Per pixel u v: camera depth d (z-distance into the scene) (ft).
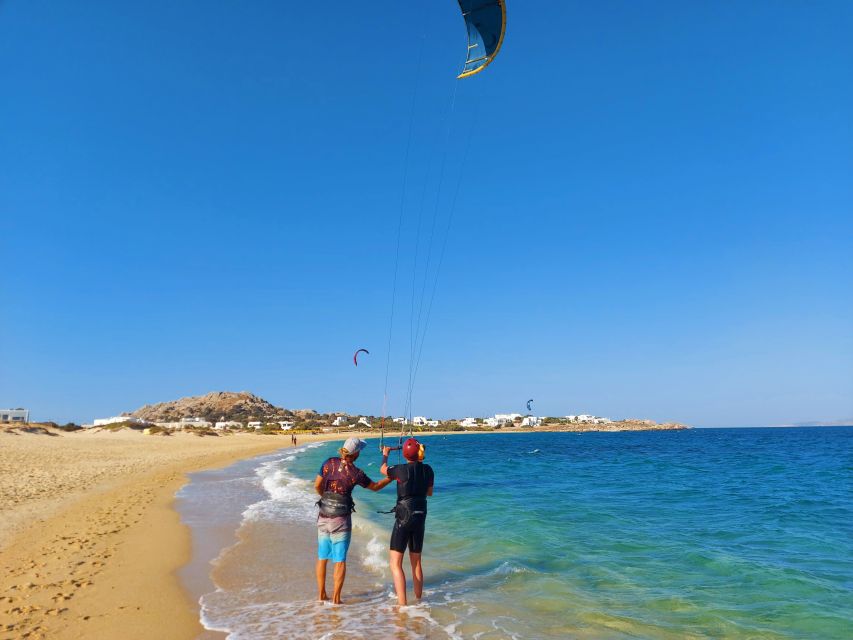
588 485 75.36
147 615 20.56
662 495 62.44
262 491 63.87
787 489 69.36
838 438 357.00
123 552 31.07
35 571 26.89
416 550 22.65
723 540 35.65
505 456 167.63
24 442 166.30
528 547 33.19
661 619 20.31
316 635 18.51
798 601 22.45
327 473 22.57
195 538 35.45
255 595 23.20
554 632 18.93
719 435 515.09
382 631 18.86
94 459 118.73
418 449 22.82
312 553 31.30
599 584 25.12
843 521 43.55
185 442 255.50
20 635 18.49
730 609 21.52
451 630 19.01
